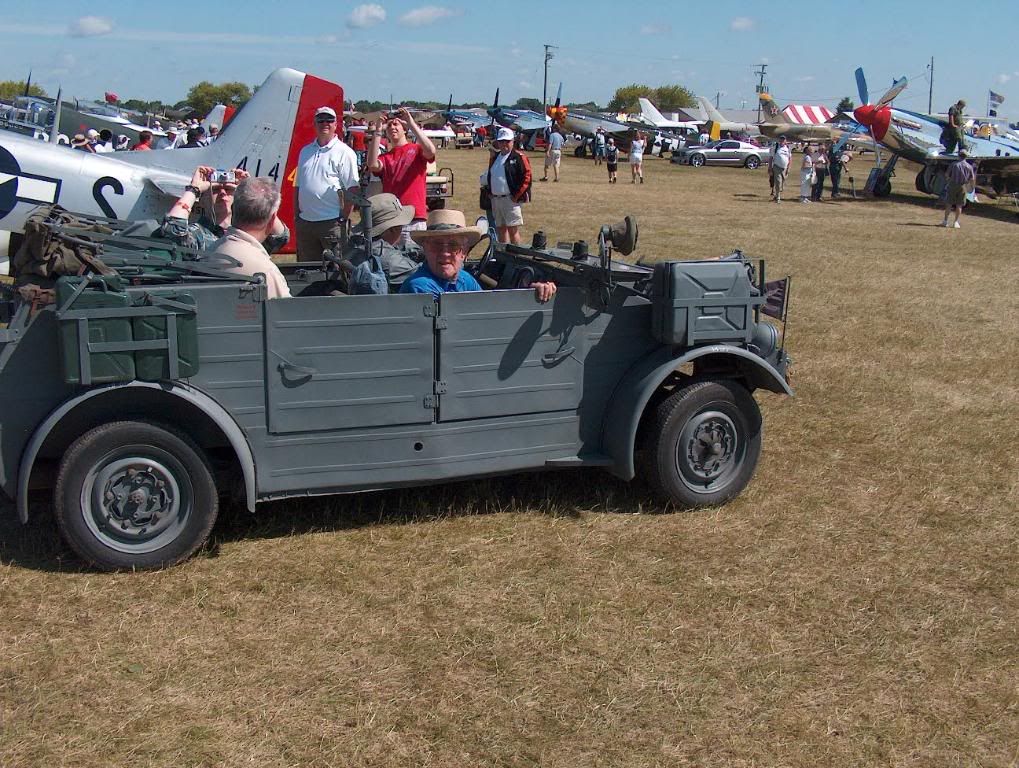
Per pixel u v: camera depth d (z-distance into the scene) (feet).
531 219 61.98
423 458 14.66
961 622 12.87
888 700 11.02
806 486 17.65
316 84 37.22
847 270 43.75
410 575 13.74
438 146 163.94
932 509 16.75
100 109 131.23
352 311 13.78
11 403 12.65
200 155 36.35
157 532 13.47
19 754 9.59
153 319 12.56
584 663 11.62
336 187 24.56
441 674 11.28
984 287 39.96
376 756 9.77
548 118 164.66
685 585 13.69
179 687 10.84
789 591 13.58
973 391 24.29
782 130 154.81
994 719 10.72
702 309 15.37
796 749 10.09
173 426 13.23
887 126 91.35
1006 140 96.94
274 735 10.05
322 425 13.99
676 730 10.36
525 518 15.79
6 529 14.58
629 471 15.43
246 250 14.37
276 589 13.17
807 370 25.89
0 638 11.69
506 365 14.85
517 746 10.01
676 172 128.88
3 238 20.01
